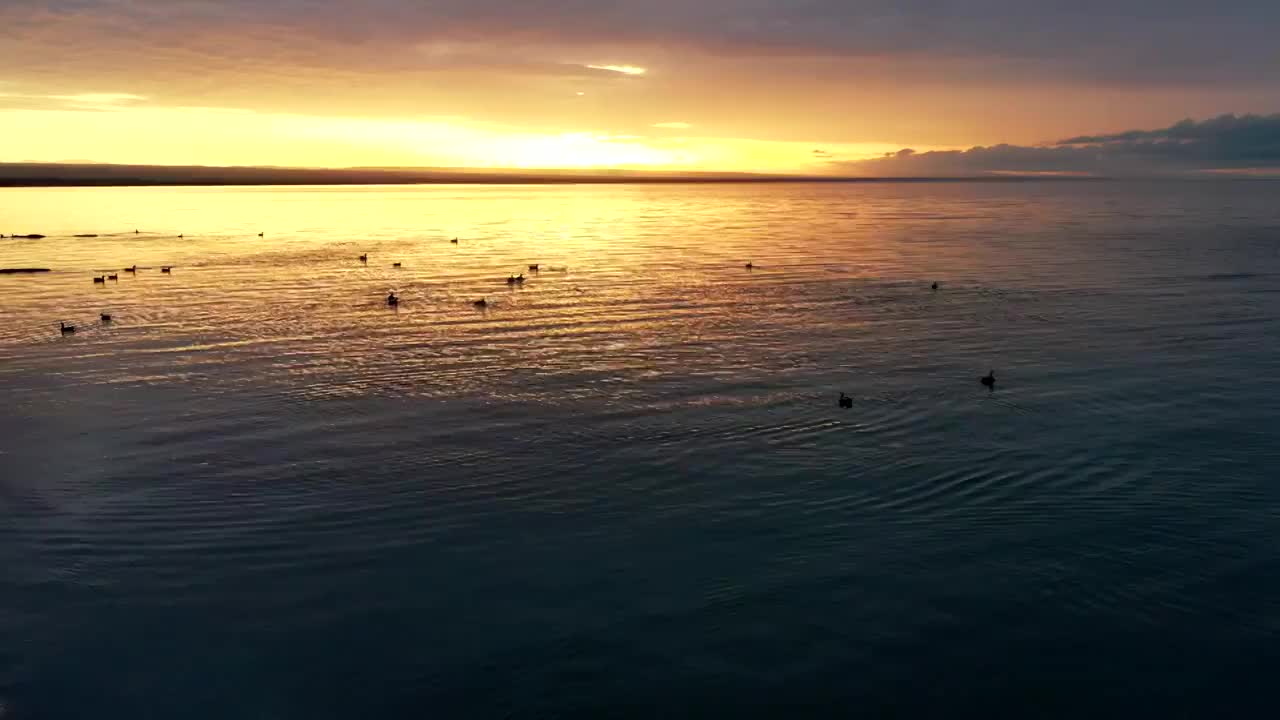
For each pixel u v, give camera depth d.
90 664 15.86
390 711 14.68
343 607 17.52
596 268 63.62
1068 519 20.97
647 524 20.91
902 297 50.38
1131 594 17.69
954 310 46.31
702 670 15.53
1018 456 24.83
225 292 52.19
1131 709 14.60
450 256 72.19
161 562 19.28
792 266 64.81
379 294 51.59
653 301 49.06
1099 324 42.50
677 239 89.12
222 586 18.30
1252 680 15.23
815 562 19.05
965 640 16.27
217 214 128.50
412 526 20.86
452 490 22.81
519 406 29.59
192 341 39.03
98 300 49.28
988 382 31.95
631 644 16.25
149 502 22.17
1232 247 77.88
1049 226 106.38
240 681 15.41
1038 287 54.03
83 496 22.55
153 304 48.06
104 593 18.06
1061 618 16.91
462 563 19.16
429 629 16.77
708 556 19.36
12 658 15.98
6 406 29.77
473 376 33.22
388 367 34.50
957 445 25.75
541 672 15.53
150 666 15.80
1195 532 20.19
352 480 23.47
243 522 21.09
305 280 57.28
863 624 16.77
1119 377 32.78
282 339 39.47
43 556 19.53
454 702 14.85
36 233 92.56
